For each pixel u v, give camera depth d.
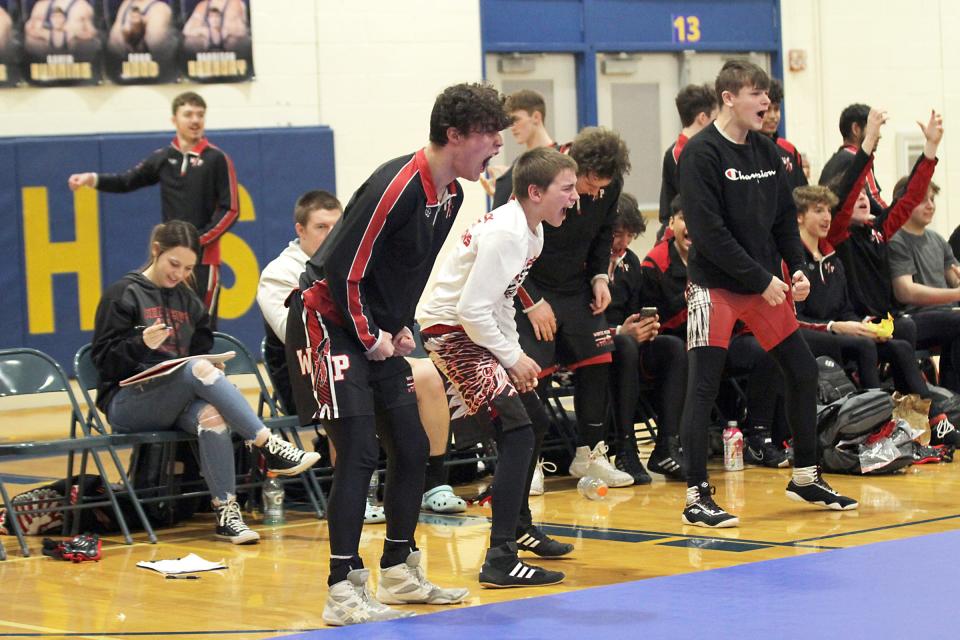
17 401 15.66
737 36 20.33
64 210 15.81
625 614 5.93
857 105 13.27
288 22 17.16
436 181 6.00
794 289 8.59
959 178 21.33
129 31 16.30
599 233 10.09
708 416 8.48
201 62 16.69
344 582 6.08
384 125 17.72
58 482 9.48
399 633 5.74
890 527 8.05
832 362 11.11
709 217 8.20
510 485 6.86
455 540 8.34
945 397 11.75
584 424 10.46
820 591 6.22
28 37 15.89
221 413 8.90
